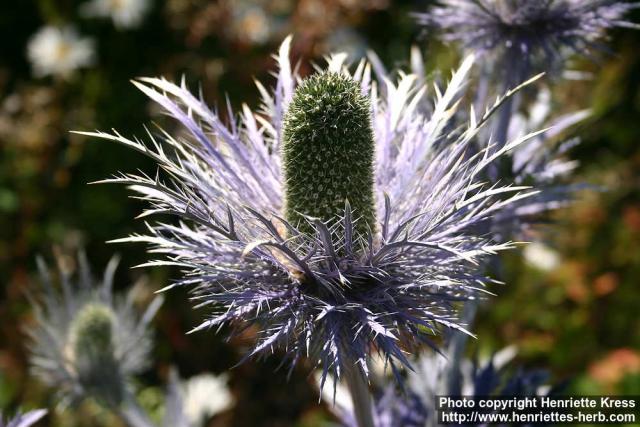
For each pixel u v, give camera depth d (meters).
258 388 0.57
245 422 0.56
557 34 0.34
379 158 0.32
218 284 0.30
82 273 0.40
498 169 0.34
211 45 0.61
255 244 0.28
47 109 0.62
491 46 0.35
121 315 0.40
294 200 0.31
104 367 0.38
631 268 0.57
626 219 0.59
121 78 0.64
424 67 0.36
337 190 0.30
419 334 0.29
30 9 0.73
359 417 0.33
